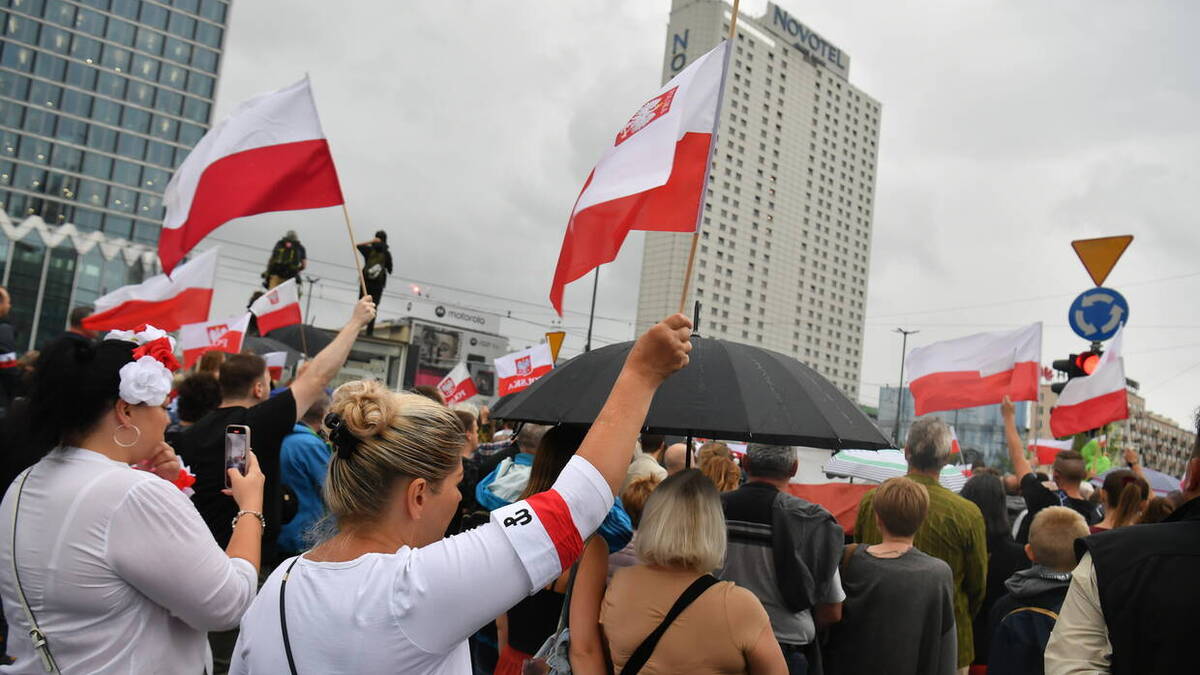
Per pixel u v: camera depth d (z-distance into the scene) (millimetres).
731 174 143375
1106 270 8781
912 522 4004
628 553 3863
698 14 143125
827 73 162000
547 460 3414
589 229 2760
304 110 4750
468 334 53094
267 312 9172
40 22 71562
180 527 2115
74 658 2049
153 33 76562
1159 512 4715
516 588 1512
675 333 1717
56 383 2176
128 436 2256
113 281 74875
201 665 2299
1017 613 3354
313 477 4332
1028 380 7770
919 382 8375
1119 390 8516
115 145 74938
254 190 4695
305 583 1611
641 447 6434
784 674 2562
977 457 9109
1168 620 1865
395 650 1484
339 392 1759
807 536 3748
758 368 3025
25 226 70812
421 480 1679
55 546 2043
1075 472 6023
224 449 3586
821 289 158625
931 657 3854
